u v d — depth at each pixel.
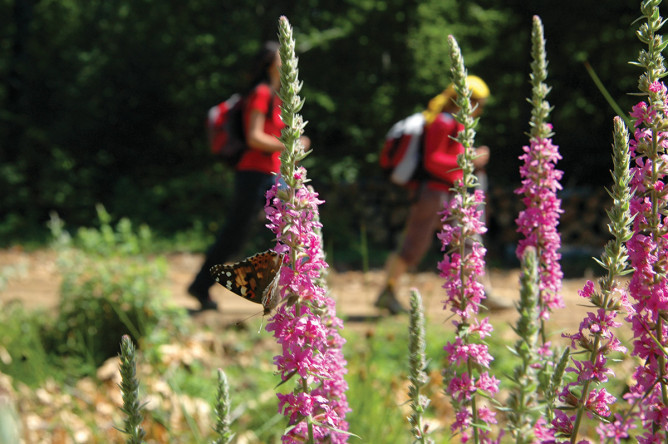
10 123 26.84
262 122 8.75
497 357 6.41
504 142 23.28
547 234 2.54
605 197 19.39
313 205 1.90
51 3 29.11
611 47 20.41
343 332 7.68
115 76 27.19
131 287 7.61
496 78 23.42
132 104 27.19
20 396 5.50
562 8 20.62
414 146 9.27
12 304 8.74
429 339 7.24
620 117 2.04
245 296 2.56
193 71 27.69
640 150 1.99
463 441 2.28
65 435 5.04
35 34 29.20
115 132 26.95
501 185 21.62
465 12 25.31
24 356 7.02
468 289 2.25
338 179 23.86
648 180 1.97
